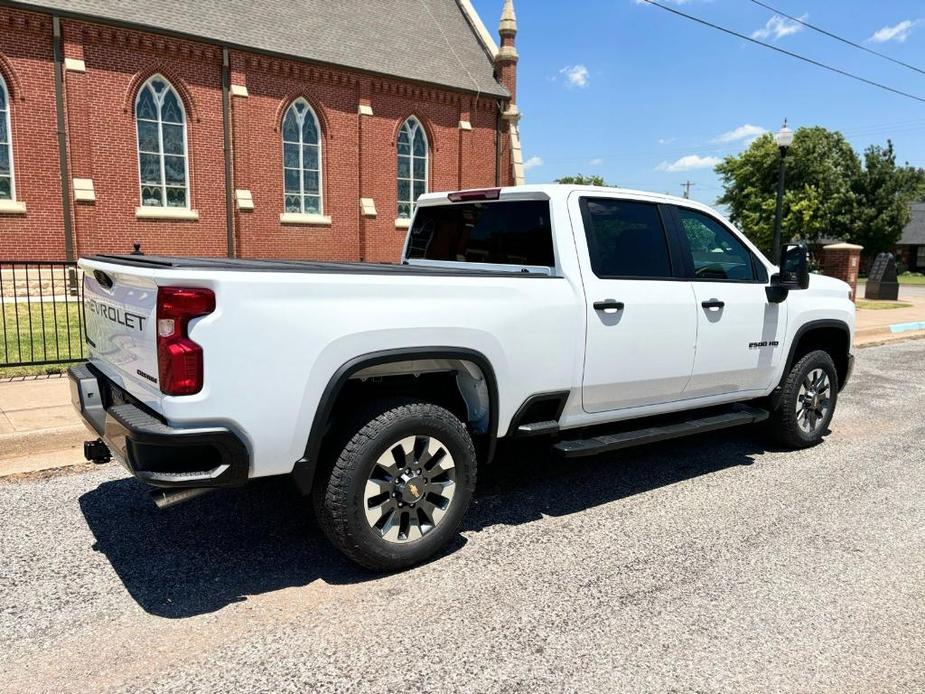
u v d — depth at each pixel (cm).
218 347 295
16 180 1681
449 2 2909
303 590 340
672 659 285
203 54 1931
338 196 2288
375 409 345
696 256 496
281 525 418
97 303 381
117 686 262
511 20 2656
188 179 1970
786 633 307
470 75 2612
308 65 2133
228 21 2033
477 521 431
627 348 442
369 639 296
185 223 1970
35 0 1648
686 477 522
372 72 2267
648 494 484
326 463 339
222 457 305
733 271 523
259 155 2084
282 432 314
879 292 2225
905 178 5312
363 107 2284
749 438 632
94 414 370
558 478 514
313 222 2231
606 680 270
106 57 1772
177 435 292
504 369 388
